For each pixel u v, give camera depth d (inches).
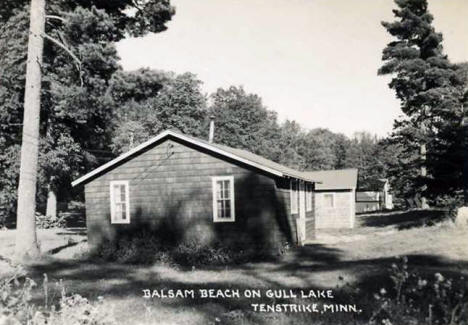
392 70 1165.7
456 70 1110.4
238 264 589.6
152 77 808.3
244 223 647.8
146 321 314.2
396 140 1384.1
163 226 684.1
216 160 664.4
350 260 553.9
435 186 886.4
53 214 1259.2
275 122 3105.3
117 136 1953.7
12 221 1464.1
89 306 218.7
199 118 2196.1
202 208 668.1
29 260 615.2
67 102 894.4
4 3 853.8
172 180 682.8
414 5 1139.9
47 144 1106.1
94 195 721.6
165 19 782.5
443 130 852.6
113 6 770.8
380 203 2060.8
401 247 605.6
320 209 1311.5
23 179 642.8
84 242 830.5
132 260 624.1
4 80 994.7
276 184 646.5
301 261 577.9
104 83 776.9
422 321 255.6
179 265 590.6
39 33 655.8
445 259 484.1
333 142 4045.3
